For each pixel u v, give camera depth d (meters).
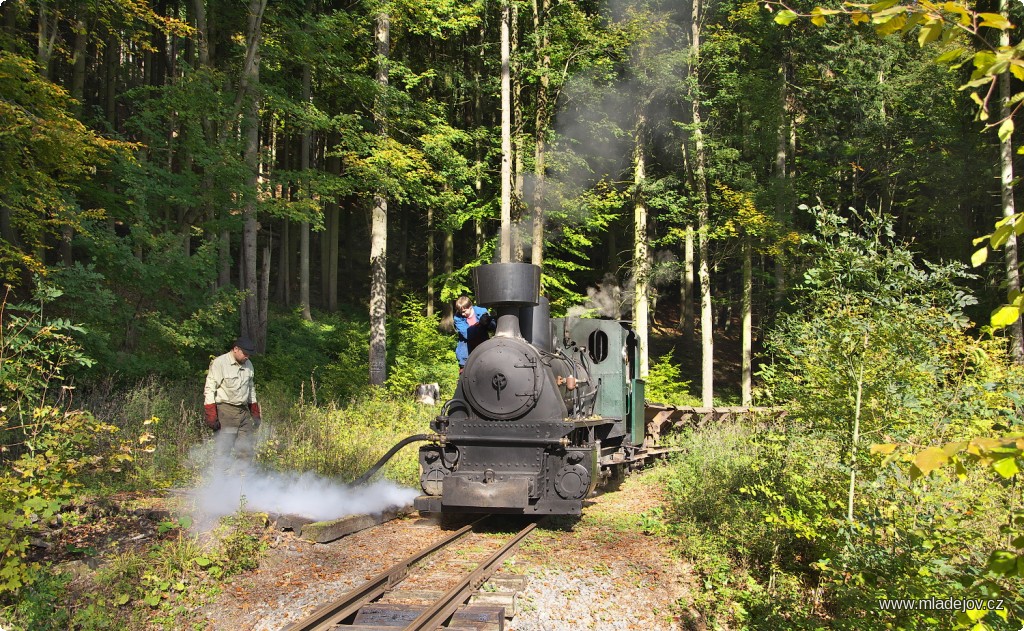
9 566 4.99
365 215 34.62
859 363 5.54
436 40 24.86
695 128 21.12
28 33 14.80
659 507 9.25
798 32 21.91
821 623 5.61
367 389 17.31
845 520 5.29
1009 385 5.39
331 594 5.73
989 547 4.84
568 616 5.66
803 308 6.44
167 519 6.84
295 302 26.66
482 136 21.73
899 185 26.19
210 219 14.50
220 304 13.67
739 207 21.41
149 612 5.39
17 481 5.33
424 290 30.97
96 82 24.42
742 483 8.81
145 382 12.02
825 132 25.95
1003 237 1.95
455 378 20.80
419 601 5.52
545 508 8.24
